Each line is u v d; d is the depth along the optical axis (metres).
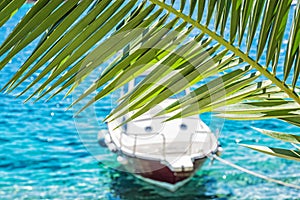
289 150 1.13
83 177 6.83
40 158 7.27
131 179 6.45
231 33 0.83
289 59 0.89
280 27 0.84
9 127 7.99
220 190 6.55
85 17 0.66
